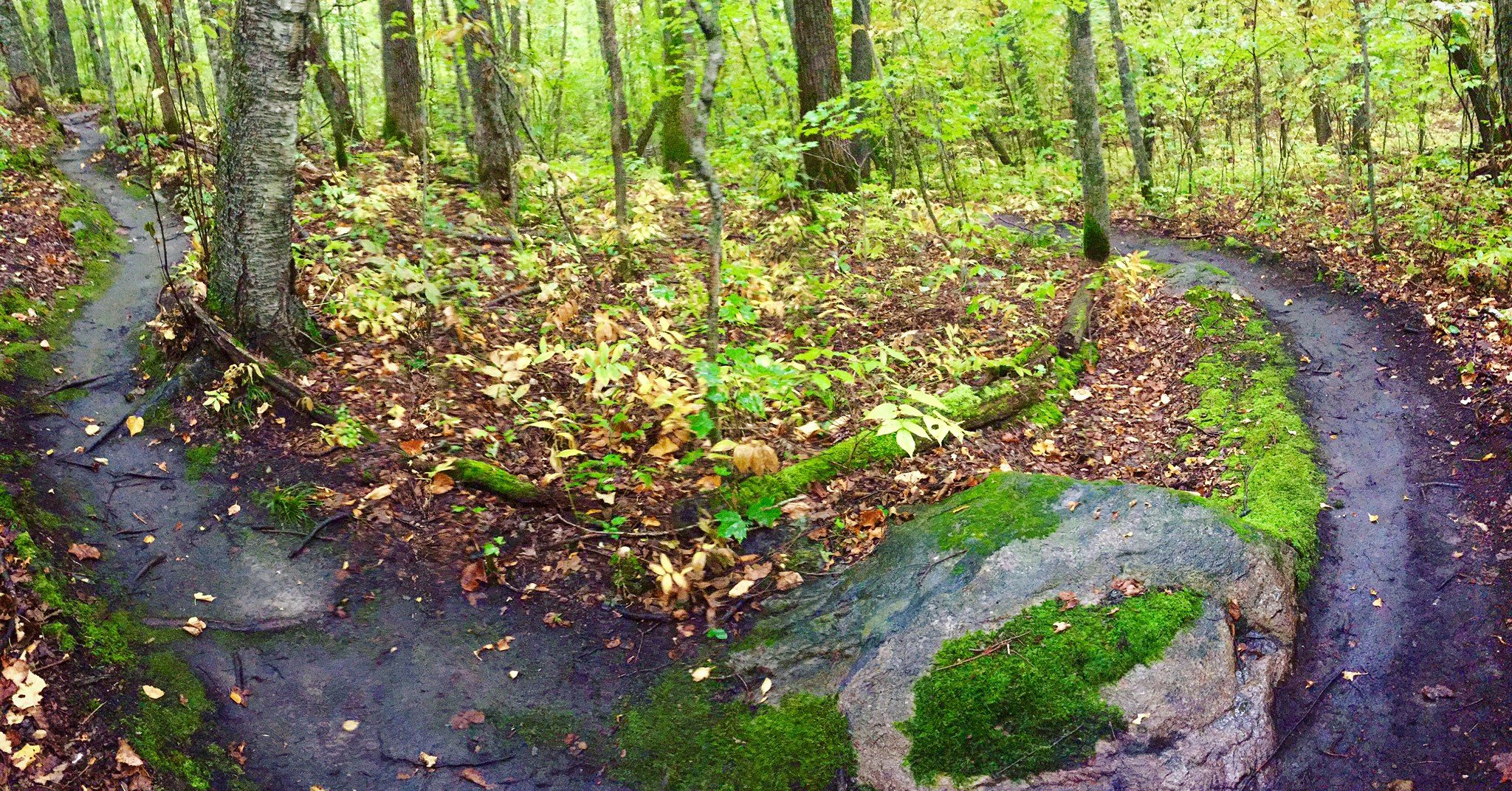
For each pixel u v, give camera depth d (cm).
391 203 1020
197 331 636
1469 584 488
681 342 621
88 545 491
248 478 564
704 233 1025
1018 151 1986
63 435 579
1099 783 397
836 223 1070
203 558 507
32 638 408
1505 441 584
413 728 439
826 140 1202
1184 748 405
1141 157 1512
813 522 577
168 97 1137
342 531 537
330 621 486
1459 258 858
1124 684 419
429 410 637
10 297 712
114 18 2239
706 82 518
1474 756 400
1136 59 1772
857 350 784
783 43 1580
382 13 1387
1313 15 1197
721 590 526
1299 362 747
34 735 370
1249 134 1859
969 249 1046
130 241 945
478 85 1013
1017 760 404
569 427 636
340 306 723
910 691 433
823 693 455
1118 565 473
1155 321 881
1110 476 623
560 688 470
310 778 408
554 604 517
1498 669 438
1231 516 504
